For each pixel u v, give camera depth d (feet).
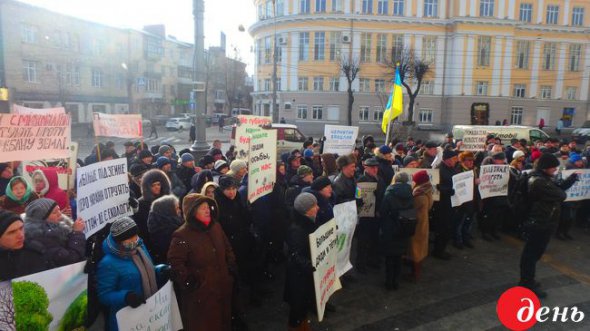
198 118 38.65
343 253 15.84
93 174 13.60
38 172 15.37
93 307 10.48
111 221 14.33
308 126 137.08
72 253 10.73
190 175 23.54
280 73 139.44
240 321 13.97
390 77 132.77
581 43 140.97
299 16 133.39
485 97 135.54
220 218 15.01
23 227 9.73
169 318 11.25
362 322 15.20
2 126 12.86
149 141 99.35
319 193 15.20
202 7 37.24
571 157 26.94
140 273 10.62
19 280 8.44
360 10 132.26
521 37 138.31
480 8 133.08
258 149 16.01
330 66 134.41
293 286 13.16
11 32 113.09
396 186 16.90
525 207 17.69
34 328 8.62
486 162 24.00
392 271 17.79
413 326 14.96
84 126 127.54
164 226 13.23
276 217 17.84
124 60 154.92
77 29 133.80
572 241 24.70
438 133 123.95
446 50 135.13
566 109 143.23
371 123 135.74
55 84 126.82
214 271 12.02
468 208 22.49
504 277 19.26
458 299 17.02
